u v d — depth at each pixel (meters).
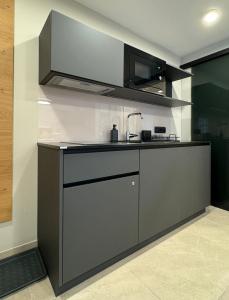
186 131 3.05
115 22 2.15
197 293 1.20
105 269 1.41
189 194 2.17
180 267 1.44
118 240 1.46
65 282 1.18
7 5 1.48
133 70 1.86
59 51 1.36
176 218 2.00
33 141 1.64
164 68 2.18
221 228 2.05
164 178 1.85
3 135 1.49
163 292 1.21
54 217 1.22
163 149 1.84
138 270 1.40
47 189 1.38
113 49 1.66
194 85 2.93
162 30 2.30
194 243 1.76
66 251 1.17
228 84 2.52
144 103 2.53
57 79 1.52
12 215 1.55
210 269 1.42
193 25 2.20
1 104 1.47
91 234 1.29
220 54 2.53
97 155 1.32
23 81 1.57
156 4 1.86
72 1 1.82
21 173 1.58
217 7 1.89
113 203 1.42
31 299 1.15
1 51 1.46
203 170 2.39
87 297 1.17
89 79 1.52
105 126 2.12
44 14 1.66
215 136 2.69
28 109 1.61
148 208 1.70
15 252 1.56
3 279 1.29
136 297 1.17
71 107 1.86
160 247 1.70
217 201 2.69
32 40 1.61
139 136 2.46
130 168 1.54
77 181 1.22
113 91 1.94
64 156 1.15
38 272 1.36
